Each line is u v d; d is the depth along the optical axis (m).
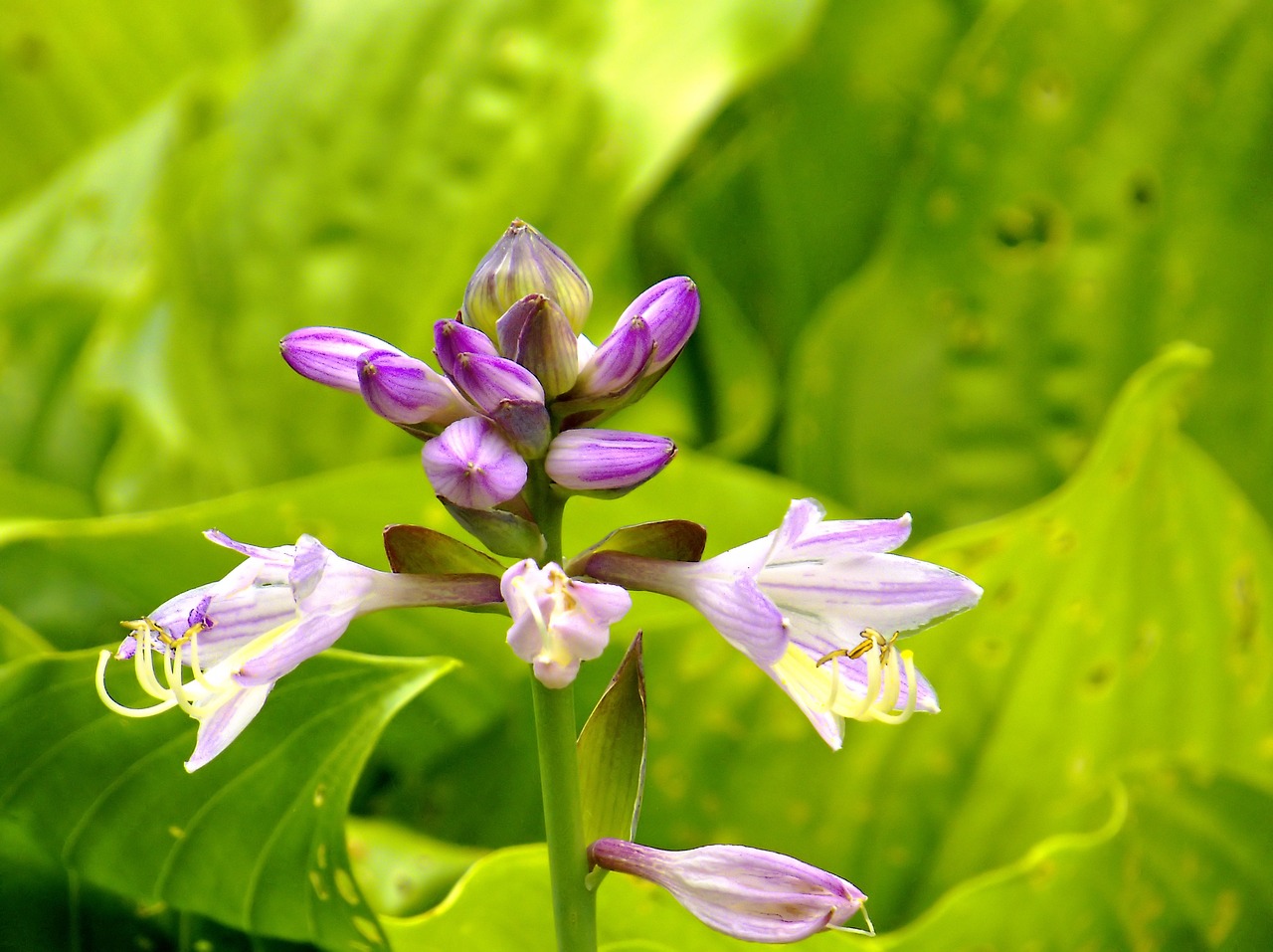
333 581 0.47
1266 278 0.70
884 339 0.73
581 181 0.72
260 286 0.76
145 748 0.52
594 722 0.48
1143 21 0.69
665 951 0.55
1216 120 0.69
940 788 0.60
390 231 0.75
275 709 0.51
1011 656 0.59
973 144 0.71
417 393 0.47
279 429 0.76
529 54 0.75
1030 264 0.72
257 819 0.52
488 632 0.61
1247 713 0.61
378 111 0.76
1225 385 0.71
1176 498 0.58
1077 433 0.72
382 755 0.63
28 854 0.54
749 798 0.61
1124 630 0.59
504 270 0.48
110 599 0.71
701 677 0.60
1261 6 0.68
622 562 0.47
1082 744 0.60
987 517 0.73
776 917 0.46
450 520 0.60
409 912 0.59
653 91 0.72
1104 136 0.70
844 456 0.74
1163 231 0.71
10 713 0.52
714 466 0.64
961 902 0.55
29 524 0.60
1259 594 0.60
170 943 0.55
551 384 0.47
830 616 0.47
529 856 0.54
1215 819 0.55
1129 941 0.56
